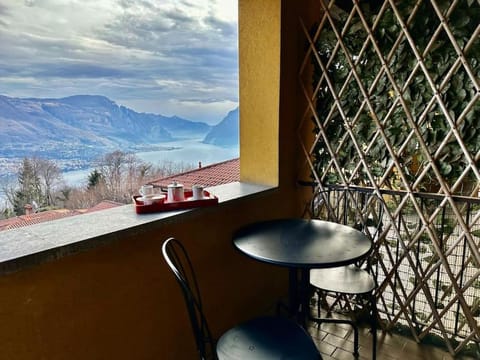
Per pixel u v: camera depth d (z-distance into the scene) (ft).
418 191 6.23
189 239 5.29
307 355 3.71
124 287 4.35
